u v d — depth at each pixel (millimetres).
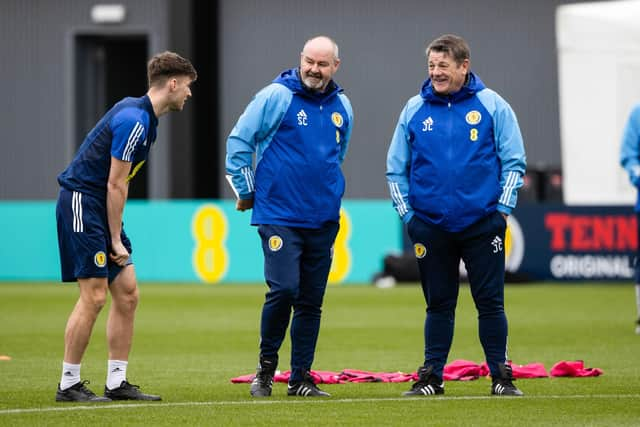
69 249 26547
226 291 67438
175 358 37250
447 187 27375
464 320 49844
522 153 27547
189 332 45812
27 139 103062
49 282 75938
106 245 26594
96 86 105938
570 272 73750
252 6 100250
